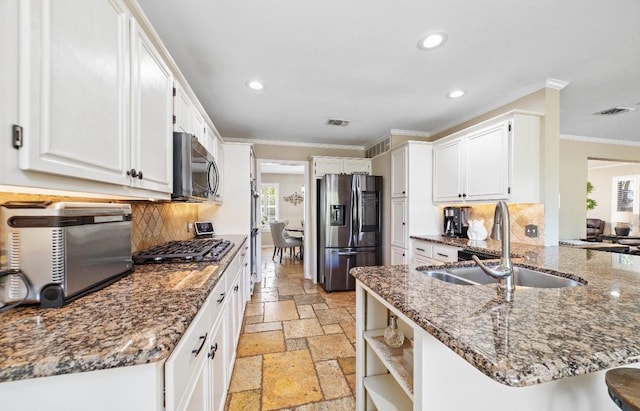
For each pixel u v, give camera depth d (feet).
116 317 2.72
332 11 5.16
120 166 3.43
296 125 12.37
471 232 9.74
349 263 13.12
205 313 3.67
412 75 7.63
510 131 7.84
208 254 5.83
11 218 2.84
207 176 6.72
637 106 9.93
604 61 6.83
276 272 16.76
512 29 5.63
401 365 3.71
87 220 3.35
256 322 9.27
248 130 13.25
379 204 13.62
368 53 6.56
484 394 2.87
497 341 2.16
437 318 2.63
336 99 9.34
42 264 2.91
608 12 5.09
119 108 3.42
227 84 8.25
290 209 29.27
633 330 2.39
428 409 2.76
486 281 5.29
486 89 8.48
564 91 8.59
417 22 5.45
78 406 2.13
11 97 2.05
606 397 2.95
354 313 10.11
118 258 4.08
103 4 3.10
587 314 2.76
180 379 2.63
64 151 2.50
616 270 4.97
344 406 5.36
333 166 14.99
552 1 4.84
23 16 2.12
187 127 6.38
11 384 2.04
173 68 5.42
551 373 1.81
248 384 6.01
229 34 5.85
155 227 6.84
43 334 2.35
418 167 11.49
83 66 2.76
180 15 5.24
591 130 13.37
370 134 13.92
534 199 7.99
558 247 7.81
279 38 5.99
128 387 2.20
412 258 11.35
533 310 2.85
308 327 8.89
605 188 23.50
